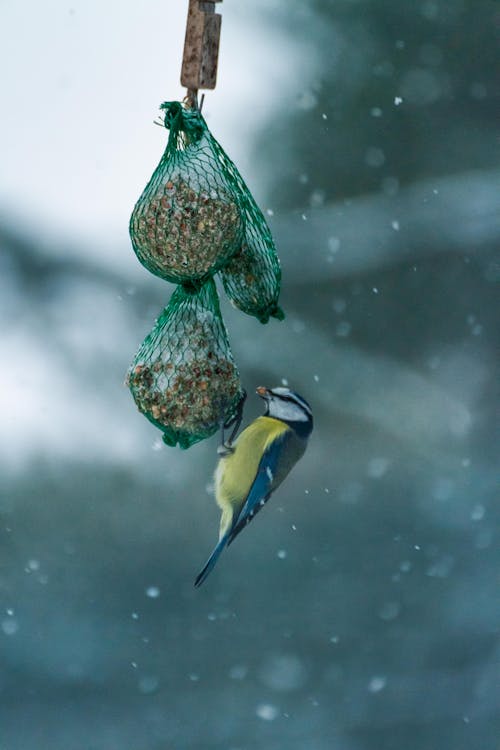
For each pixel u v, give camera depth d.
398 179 17.88
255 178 18.00
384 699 13.29
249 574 17.00
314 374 18.80
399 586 16.11
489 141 17.59
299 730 12.69
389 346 18.92
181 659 14.38
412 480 19.03
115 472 18.44
